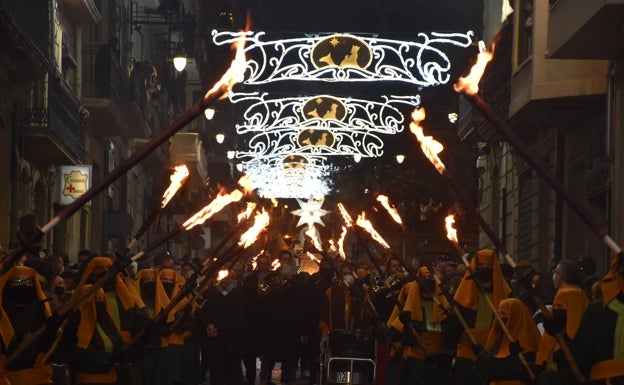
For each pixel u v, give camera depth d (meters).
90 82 50.84
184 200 62.94
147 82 64.38
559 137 39.00
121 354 15.91
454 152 66.94
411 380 19.56
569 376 13.00
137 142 63.47
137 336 16.02
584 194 36.97
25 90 35.91
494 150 52.28
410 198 67.12
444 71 43.53
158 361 21.48
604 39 28.67
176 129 10.97
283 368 31.53
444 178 14.29
